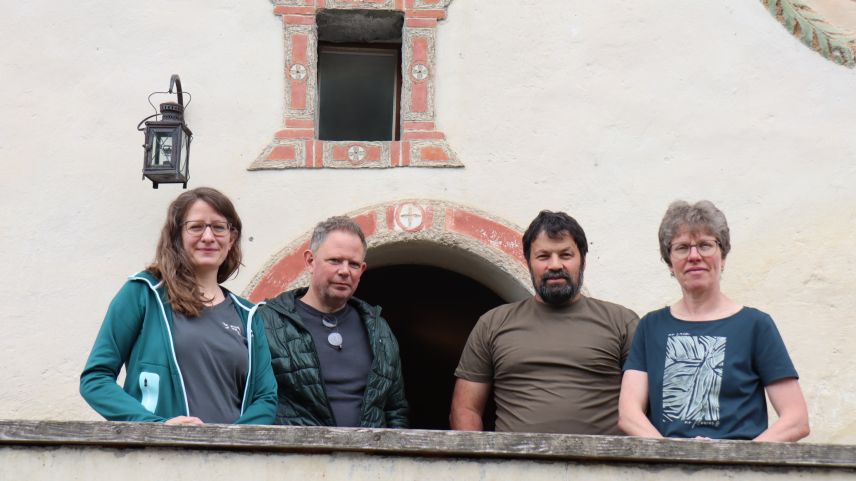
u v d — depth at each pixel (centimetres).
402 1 782
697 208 548
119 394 504
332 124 802
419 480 487
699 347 532
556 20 787
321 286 602
